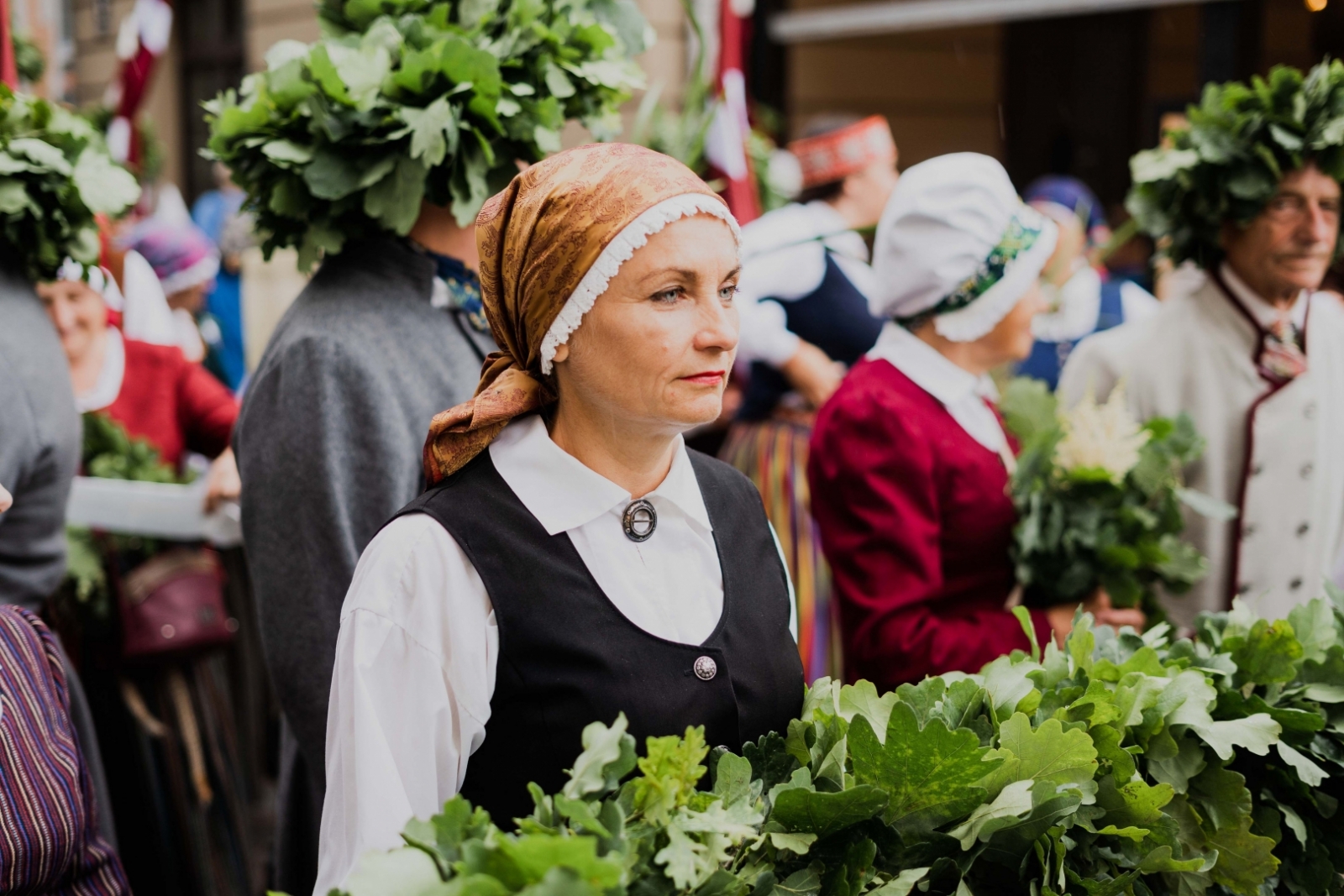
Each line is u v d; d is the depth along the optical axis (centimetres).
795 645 150
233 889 285
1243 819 152
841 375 357
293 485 183
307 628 182
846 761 138
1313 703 168
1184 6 623
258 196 199
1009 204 219
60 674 165
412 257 194
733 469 157
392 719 131
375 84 188
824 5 677
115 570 275
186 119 940
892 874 131
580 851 106
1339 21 495
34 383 209
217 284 527
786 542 351
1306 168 245
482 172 190
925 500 215
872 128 391
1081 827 142
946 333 221
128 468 297
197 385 326
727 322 131
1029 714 147
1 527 211
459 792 136
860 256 381
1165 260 281
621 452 138
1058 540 221
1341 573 255
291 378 186
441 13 200
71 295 301
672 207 127
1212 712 164
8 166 205
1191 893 149
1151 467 228
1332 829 165
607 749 119
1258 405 256
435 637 132
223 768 287
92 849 161
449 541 134
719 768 127
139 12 546
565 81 196
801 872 129
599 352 130
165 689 279
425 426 188
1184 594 232
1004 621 216
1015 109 680
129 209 222
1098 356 273
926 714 143
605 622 134
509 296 137
